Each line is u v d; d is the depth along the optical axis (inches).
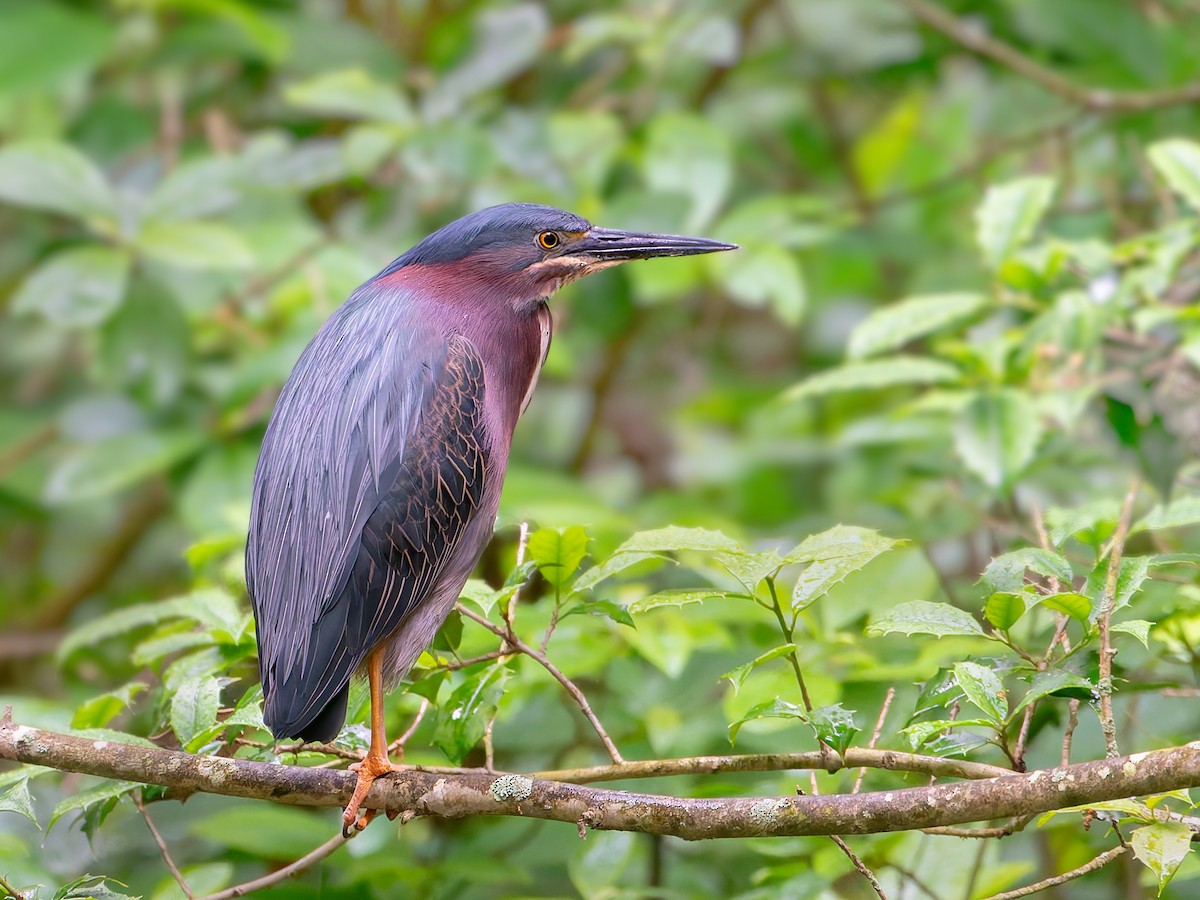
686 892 340.2
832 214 565.3
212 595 323.0
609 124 534.0
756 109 650.2
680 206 510.6
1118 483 428.1
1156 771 227.8
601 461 719.1
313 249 501.7
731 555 267.9
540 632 348.8
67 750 276.1
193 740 277.0
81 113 579.8
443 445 324.8
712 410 666.2
